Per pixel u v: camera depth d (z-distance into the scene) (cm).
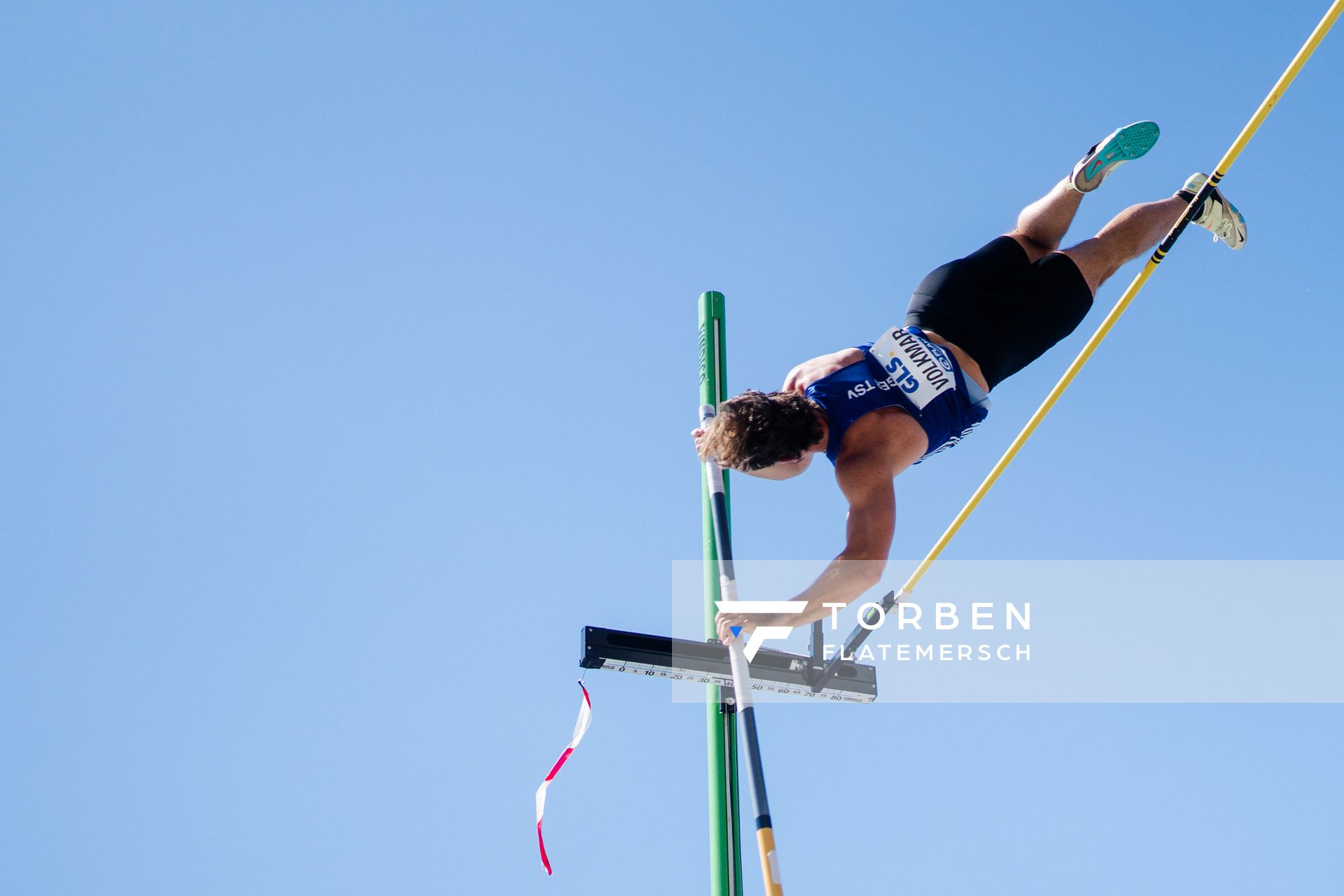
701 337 810
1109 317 605
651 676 699
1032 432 655
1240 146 553
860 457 585
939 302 639
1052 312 642
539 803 668
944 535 691
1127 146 620
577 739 672
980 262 650
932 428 604
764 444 584
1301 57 522
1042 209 659
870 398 600
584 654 674
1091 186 641
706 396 788
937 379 606
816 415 596
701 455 622
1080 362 623
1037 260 659
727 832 695
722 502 659
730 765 710
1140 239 668
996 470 669
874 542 559
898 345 616
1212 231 677
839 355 625
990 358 630
